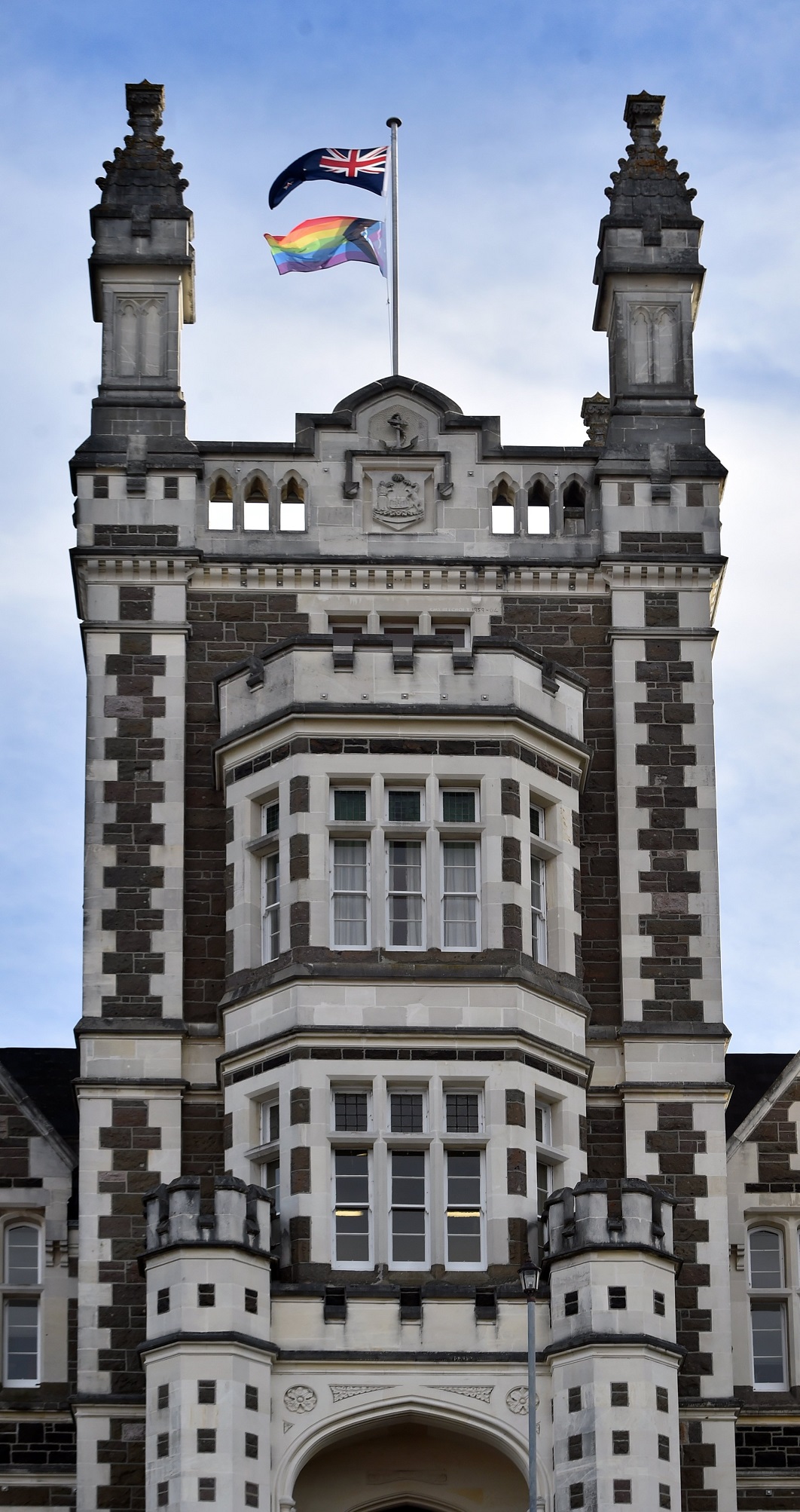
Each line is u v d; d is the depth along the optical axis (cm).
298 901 4888
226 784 5091
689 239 5553
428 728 5000
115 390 5400
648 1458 4488
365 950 4878
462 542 5347
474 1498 4725
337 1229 4750
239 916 5000
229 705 5109
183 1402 4478
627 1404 4516
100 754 5166
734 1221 5144
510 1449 4584
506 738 5003
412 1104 4822
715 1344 4897
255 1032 4878
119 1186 4909
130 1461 4766
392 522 5356
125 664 5225
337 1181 4775
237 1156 4847
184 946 5062
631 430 5419
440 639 5044
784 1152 5191
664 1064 5041
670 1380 4588
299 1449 4556
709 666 5284
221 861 5122
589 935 5122
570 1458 4519
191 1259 4559
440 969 4862
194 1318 4525
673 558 5331
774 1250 5159
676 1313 4812
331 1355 4603
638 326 5500
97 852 5100
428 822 4956
